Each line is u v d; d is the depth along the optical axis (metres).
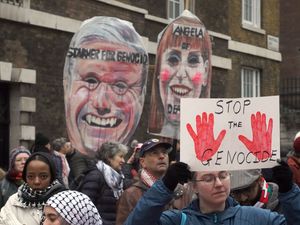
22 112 11.21
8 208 4.84
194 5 15.80
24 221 4.75
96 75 7.56
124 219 5.01
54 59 11.94
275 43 19.98
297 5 25.78
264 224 3.28
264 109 3.44
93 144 7.48
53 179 4.95
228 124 3.40
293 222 3.33
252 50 18.77
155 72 8.98
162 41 9.04
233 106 3.41
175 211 3.40
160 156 5.15
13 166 6.23
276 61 20.09
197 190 3.34
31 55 11.45
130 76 7.84
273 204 4.56
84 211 3.44
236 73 18.09
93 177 6.03
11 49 11.05
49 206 3.43
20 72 11.13
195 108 3.37
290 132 21.81
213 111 3.39
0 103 11.20
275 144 3.42
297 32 25.72
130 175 7.88
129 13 13.88
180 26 9.18
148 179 5.11
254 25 19.36
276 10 20.16
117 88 7.71
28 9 11.33
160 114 8.90
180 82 9.13
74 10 12.38
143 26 14.30
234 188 4.42
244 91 18.67
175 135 8.96
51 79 11.87
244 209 3.33
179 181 3.21
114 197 6.05
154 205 3.18
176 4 15.76
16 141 11.15
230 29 18.00
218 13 17.14
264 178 4.63
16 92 11.24
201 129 3.37
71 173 8.86
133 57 7.87
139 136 13.91
